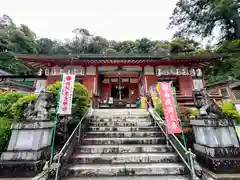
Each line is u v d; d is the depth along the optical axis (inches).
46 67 499.8
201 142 169.2
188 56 445.1
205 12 1050.7
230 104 188.7
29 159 135.7
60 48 1465.3
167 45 1146.7
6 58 927.7
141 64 483.5
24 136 145.2
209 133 157.3
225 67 752.3
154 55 469.1
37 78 560.7
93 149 169.0
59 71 469.4
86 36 1738.4
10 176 129.0
